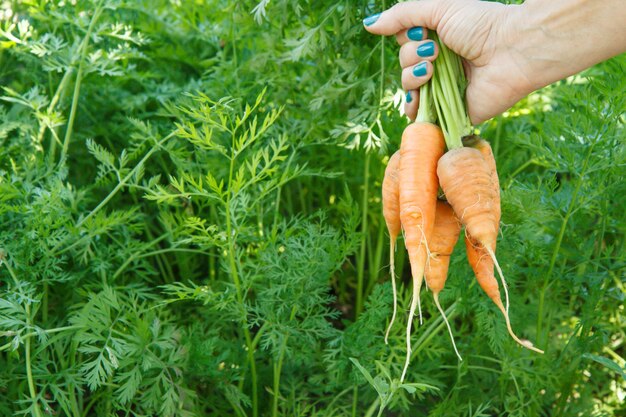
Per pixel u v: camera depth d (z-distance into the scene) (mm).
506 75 682
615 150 777
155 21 1057
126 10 1040
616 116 753
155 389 722
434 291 711
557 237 824
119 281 915
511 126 992
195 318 903
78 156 1026
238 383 848
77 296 841
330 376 791
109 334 722
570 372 817
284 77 925
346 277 1063
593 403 855
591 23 635
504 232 783
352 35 833
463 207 665
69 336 771
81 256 817
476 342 824
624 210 807
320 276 794
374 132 897
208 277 1047
